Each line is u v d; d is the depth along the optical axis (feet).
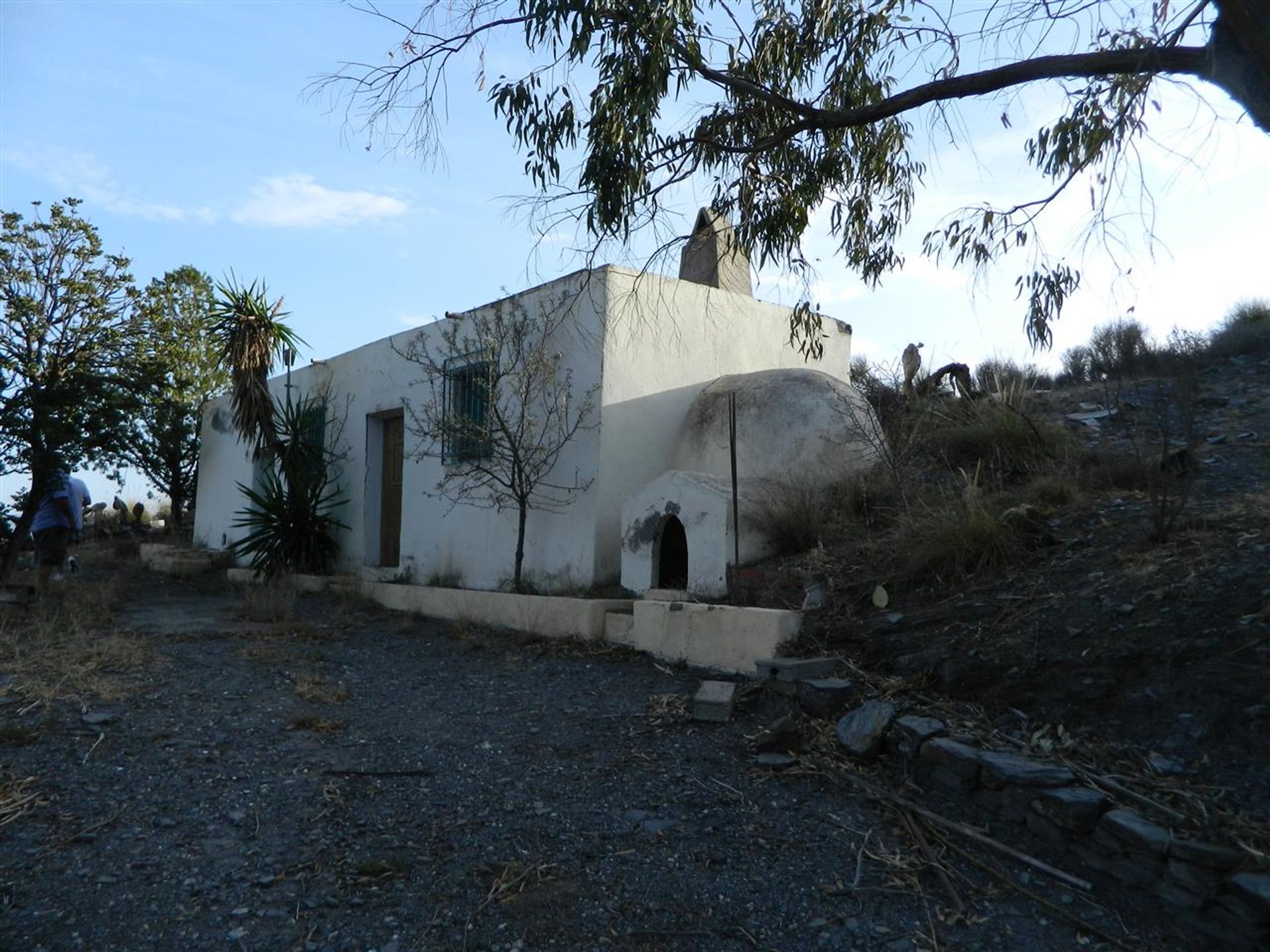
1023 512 21.99
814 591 22.25
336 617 33.53
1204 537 18.57
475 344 34.60
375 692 22.24
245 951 10.83
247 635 29.14
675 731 18.43
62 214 47.32
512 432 32.40
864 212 24.27
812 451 28.96
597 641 26.32
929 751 15.15
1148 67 15.56
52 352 45.70
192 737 17.95
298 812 14.64
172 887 12.19
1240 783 12.62
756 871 12.88
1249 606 15.60
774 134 21.95
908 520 23.45
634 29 20.15
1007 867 12.75
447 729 19.17
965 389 33.65
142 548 60.23
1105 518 21.52
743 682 20.86
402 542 39.63
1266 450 24.99
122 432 44.09
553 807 14.92
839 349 38.81
